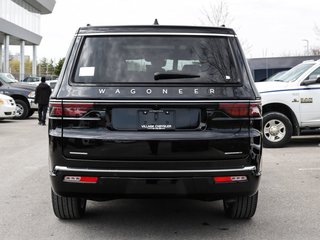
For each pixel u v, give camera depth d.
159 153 4.10
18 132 14.06
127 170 4.11
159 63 4.38
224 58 4.43
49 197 6.14
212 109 4.20
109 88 4.22
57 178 4.21
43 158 9.24
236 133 4.20
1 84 19.20
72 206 4.86
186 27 4.54
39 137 12.77
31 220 5.12
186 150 4.11
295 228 4.83
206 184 4.15
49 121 4.31
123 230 4.78
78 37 4.52
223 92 4.24
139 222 5.07
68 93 4.23
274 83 10.70
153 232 4.72
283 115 10.28
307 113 10.29
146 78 4.30
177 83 4.26
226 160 4.17
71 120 4.20
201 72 4.35
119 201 5.97
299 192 6.38
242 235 4.62
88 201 5.95
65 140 4.17
